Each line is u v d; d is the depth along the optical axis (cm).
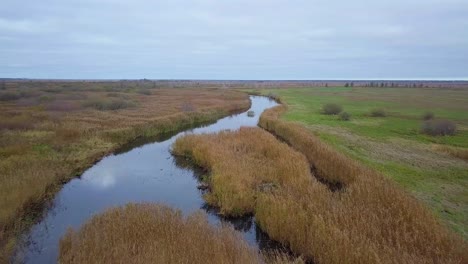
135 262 780
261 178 1502
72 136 2356
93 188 1579
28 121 2739
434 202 1330
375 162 1978
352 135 2914
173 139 2797
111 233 926
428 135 3038
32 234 1091
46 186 1445
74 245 885
